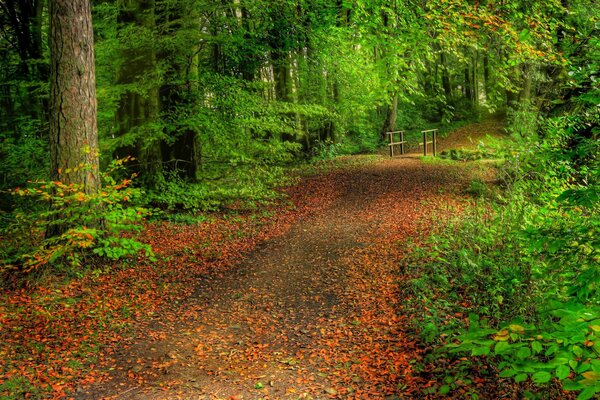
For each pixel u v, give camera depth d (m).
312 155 28.20
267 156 16.59
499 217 8.66
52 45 8.92
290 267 10.68
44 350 6.34
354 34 19.42
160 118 14.40
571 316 3.01
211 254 11.70
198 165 16.59
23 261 8.91
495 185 16.30
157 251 11.49
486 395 5.07
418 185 17.95
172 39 13.62
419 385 5.53
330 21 20.25
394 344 6.75
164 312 8.23
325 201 17.61
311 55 23.06
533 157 8.92
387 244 11.51
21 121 17.23
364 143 32.09
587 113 6.02
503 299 7.22
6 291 8.11
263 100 16.08
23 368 5.77
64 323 7.25
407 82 12.76
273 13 19.03
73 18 8.91
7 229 9.31
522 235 4.79
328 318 7.95
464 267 8.48
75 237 8.20
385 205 15.83
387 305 8.17
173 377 5.98
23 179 14.27
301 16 19.58
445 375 5.61
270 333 7.48
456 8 10.65
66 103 8.98
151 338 7.15
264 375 6.07
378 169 21.59
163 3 13.89
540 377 2.81
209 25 16.11
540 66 13.67
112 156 14.66
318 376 6.02
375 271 9.87
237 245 12.60
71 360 6.17
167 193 14.39
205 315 8.21
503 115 33.50
